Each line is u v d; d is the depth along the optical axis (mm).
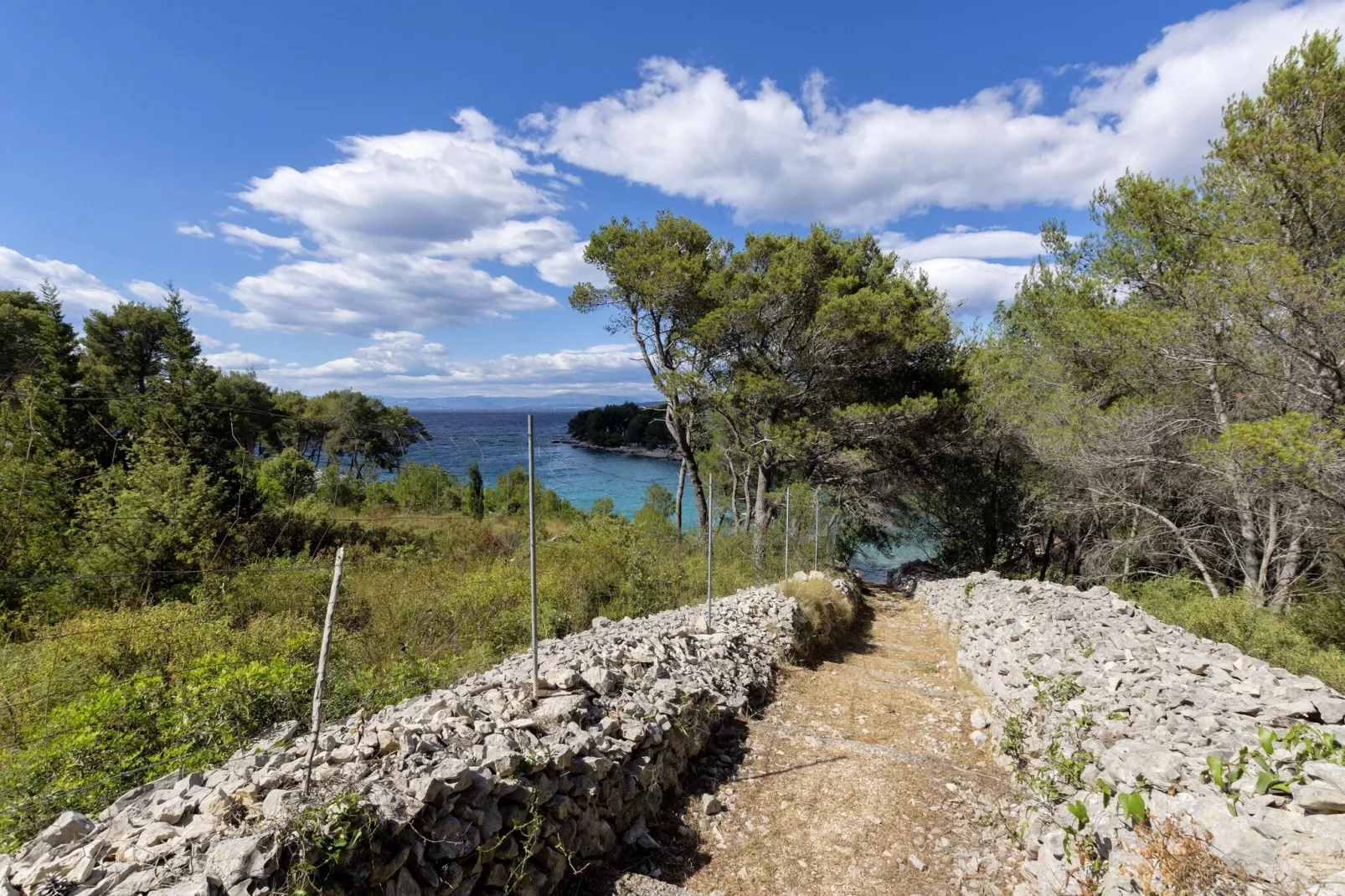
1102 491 11789
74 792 3295
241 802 2688
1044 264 14656
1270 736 2992
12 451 9672
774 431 14953
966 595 10695
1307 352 7789
